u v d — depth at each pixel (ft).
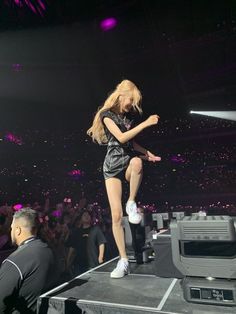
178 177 41.47
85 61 26.66
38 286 5.53
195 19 21.58
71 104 31.86
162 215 7.72
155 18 21.76
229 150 39.52
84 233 14.79
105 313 4.18
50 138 32.53
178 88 31.09
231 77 28.09
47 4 19.57
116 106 5.92
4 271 5.40
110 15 21.59
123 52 25.84
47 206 19.97
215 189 39.32
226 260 4.08
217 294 3.96
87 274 5.91
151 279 5.34
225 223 4.05
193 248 4.97
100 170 37.52
